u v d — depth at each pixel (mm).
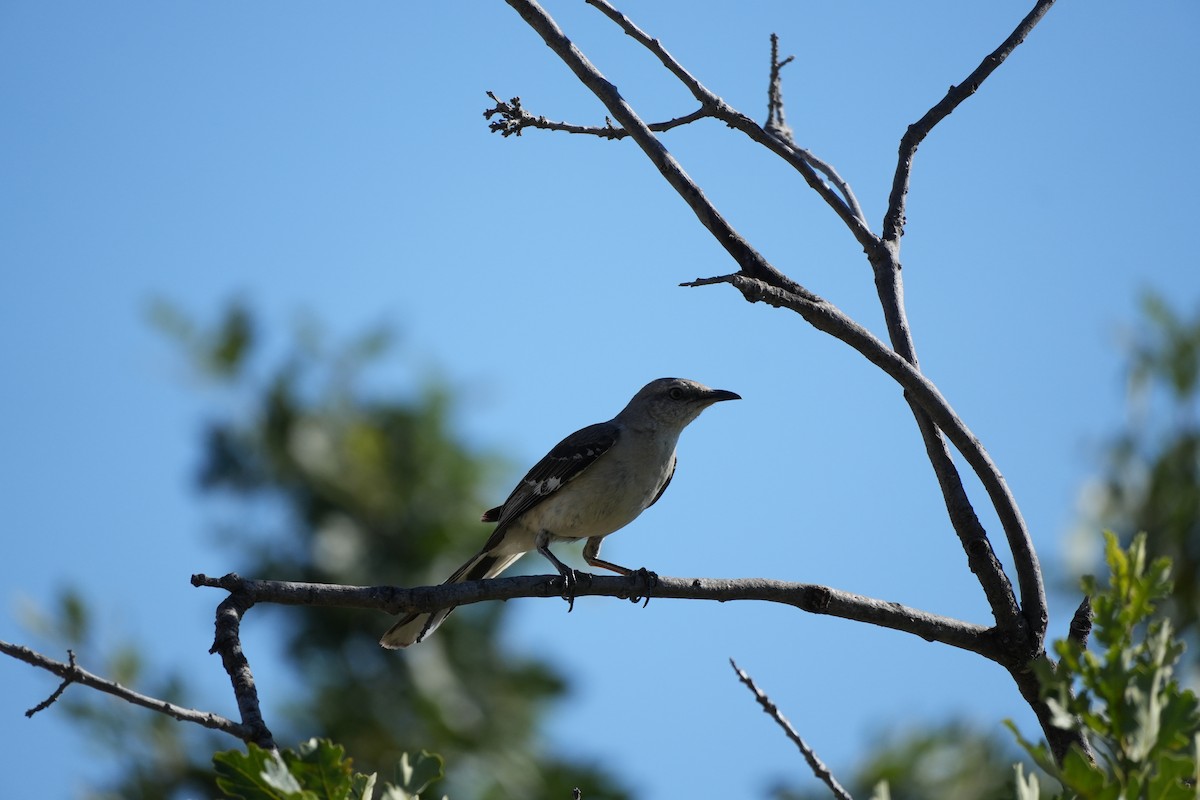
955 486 9203
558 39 9469
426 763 5973
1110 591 5477
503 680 13070
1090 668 5320
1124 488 11070
